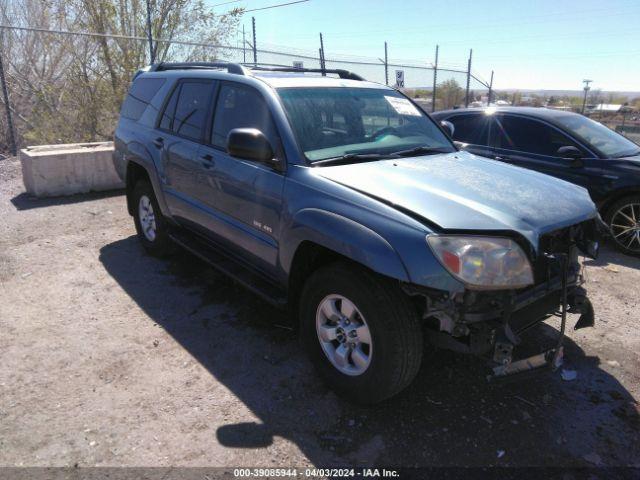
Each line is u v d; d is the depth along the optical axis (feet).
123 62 39.50
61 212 22.57
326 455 8.85
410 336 8.97
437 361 11.70
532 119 22.02
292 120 11.48
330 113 12.38
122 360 11.48
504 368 8.95
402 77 52.90
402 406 10.14
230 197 12.49
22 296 14.49
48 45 38.91
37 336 12.39
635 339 13.01
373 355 9.21
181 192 14.75
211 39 45.21
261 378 10.95
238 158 12.26
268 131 11.63
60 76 39.47
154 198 16.56
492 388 10.78
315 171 10.59
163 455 8.73
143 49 41.11
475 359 11.79
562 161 20.83
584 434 9.52
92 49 39.58
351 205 9.53
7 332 12.53
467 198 9.66
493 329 8.76
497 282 8.50
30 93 40.22
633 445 9.27
